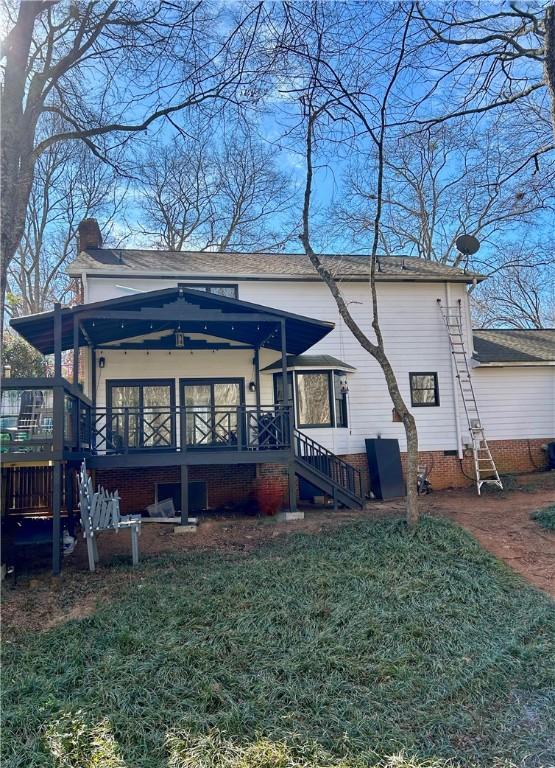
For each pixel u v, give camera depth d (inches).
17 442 291.0
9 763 140.9
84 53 357.4
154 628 213.9
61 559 317.4
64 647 202.1
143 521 413.4
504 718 164.4
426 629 215.3
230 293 547.5
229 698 168.9
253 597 239.3
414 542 305.0
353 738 152.3
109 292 518.0
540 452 601.0
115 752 145.6
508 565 289.4
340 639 205.5
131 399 511.5
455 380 589.6
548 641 208.8
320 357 547.8
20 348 696.4
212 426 463.8
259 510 474.6
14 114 281.6
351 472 536.7
